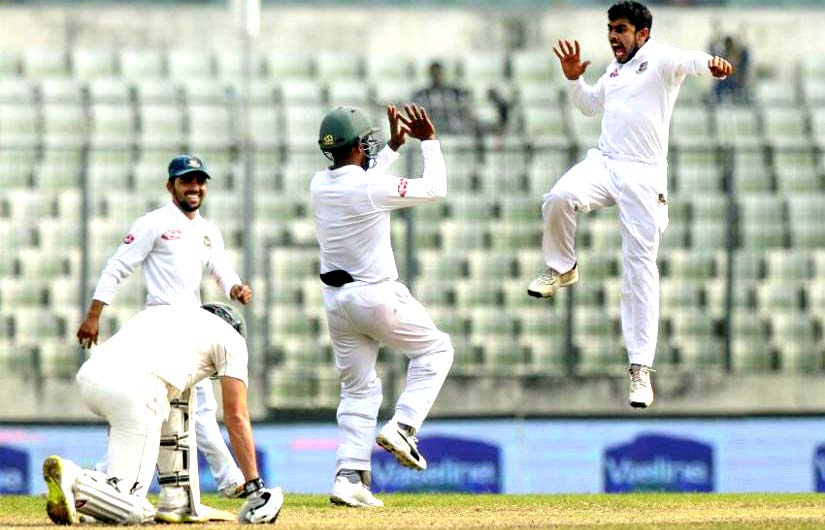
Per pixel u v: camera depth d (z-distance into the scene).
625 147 31.08
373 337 33.47
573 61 32.03
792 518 29.78
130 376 26.97
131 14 79.19
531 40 80.31
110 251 61.44
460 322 62.75
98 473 27.08
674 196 66.56
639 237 31.08
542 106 73.00
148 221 31.98
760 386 59.09
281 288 61.03
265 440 53.28
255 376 57.69
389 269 32.94
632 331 31.58
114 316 60.62
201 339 27.47
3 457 52.91
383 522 28.80
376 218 32.50
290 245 61.22
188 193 32.19
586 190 31.23
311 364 60.31
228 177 64.06
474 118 68.12
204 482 49.12
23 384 56.22
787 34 80.88
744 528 27.14
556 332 63.03
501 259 63.75
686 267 65.44
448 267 63.38
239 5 63.34
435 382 33.31
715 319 64.19
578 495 38.59
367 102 72.38
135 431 27.02
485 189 65.50
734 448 54.50
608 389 57.91
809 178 68.56
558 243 32.06
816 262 65.50
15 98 69.88
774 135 72.69
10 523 28.06
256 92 72.56
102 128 69.00
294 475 53.12
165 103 70.94
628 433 54.25
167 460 28.45
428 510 32.56
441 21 80.38
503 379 57.56
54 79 72.88
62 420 53.41
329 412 57.03
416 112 32.94
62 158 65.06
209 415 34.12
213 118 69.62
